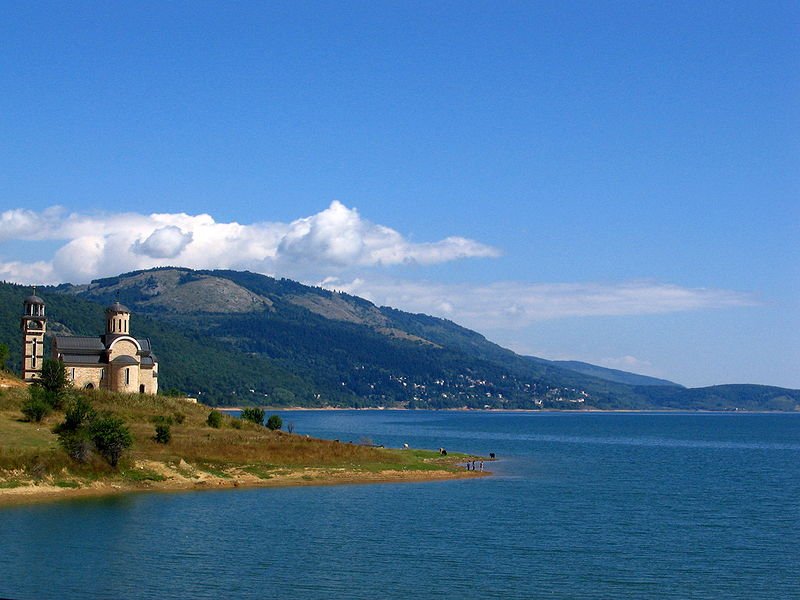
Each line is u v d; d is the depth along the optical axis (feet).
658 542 240.94
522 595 184.34
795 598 183.73
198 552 219.41
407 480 374.22
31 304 531.09
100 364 516.73
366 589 187.62
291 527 254.06
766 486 390.42
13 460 308.81
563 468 475.31
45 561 207.72
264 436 428.15
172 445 370.12
